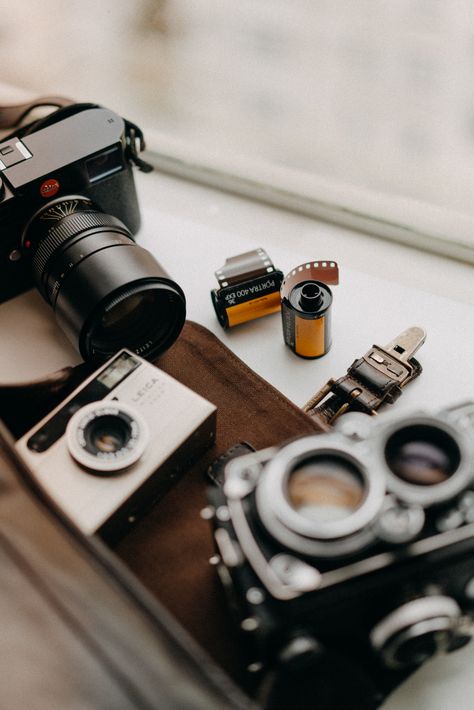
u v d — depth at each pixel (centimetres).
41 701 57
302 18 147
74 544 69
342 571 64
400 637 68
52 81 152
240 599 68
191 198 134
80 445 83
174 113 148
